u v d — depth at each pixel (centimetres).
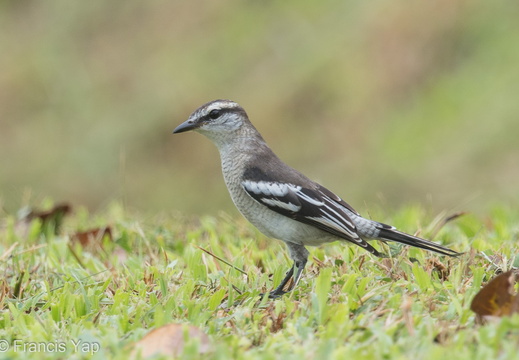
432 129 1880
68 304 644
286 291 711
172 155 2142
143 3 2511
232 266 718
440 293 621
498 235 844
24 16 2623
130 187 2106
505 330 505
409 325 530
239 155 779
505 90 1859
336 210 725
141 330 570
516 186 1659
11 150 2295
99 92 2356
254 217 768
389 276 679
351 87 2044
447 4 2048
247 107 2138
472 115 1853
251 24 2319
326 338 537
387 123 1952
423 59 2019
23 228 978
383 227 720
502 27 1977
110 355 538
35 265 808
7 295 701
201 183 2050
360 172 1886
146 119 2225
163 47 2395
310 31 2220
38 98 2395
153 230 930
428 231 856
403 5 2095
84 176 2170
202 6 2427
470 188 1719
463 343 510
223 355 503
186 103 2223
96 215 1102
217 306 639
